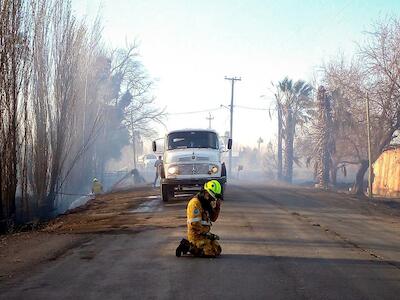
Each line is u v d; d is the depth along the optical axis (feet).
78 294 23.32
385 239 41.57
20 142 66.80
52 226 55.72
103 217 57.47
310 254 33.32
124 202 76.38
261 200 72.18
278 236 40.34
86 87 94.48
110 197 90.33
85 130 98.99
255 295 22.99
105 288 24.31
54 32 77.71
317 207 66.49
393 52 121.80
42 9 74.43
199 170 64.54
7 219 58.34
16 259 32.78
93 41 100.12
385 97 123.13
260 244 36.58
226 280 25.67
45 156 72.95
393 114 123.24
